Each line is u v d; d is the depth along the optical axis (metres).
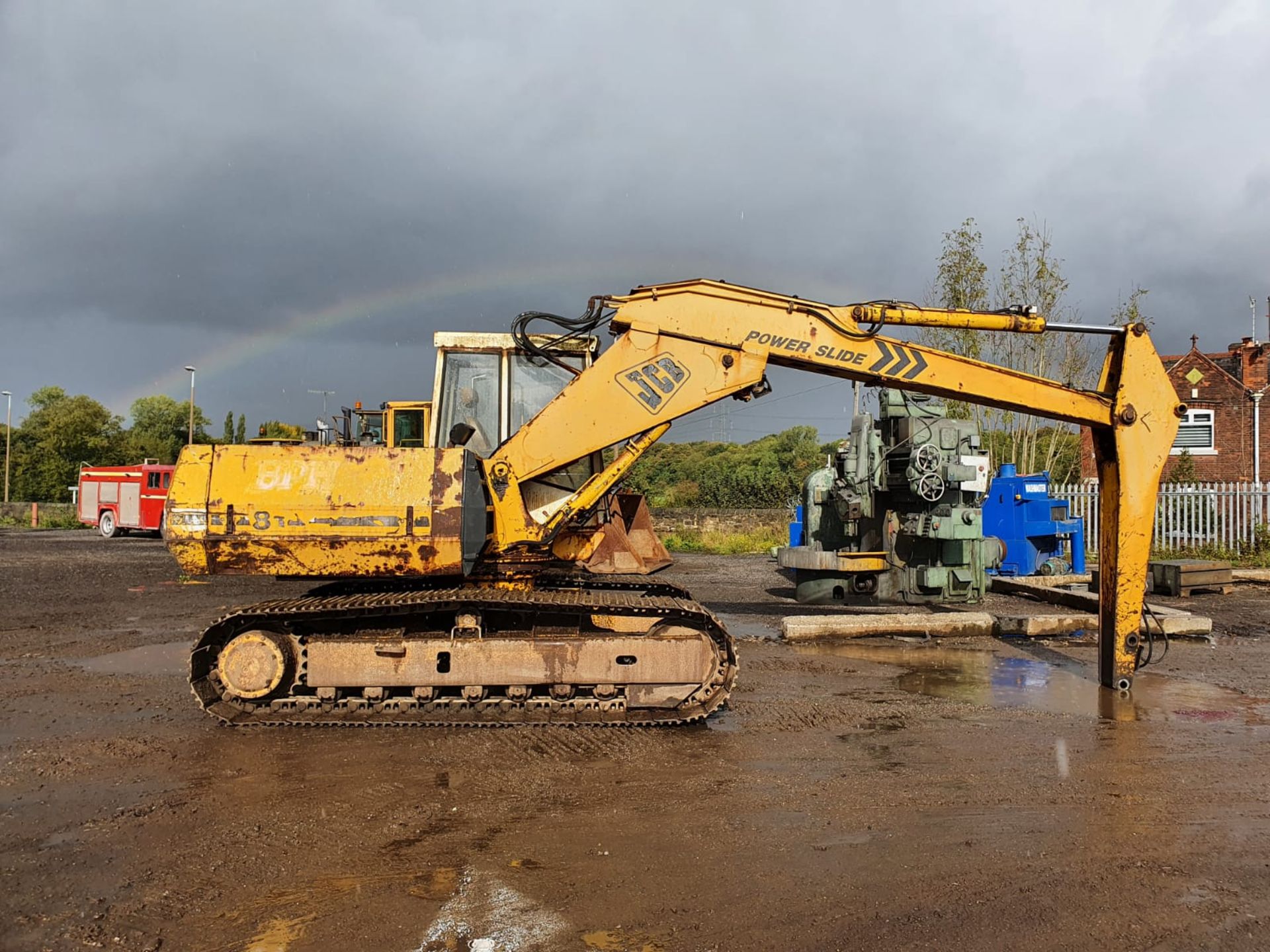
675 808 4.36
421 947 3.02
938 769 4.99
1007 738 5.61
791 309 6.59
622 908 3.31
